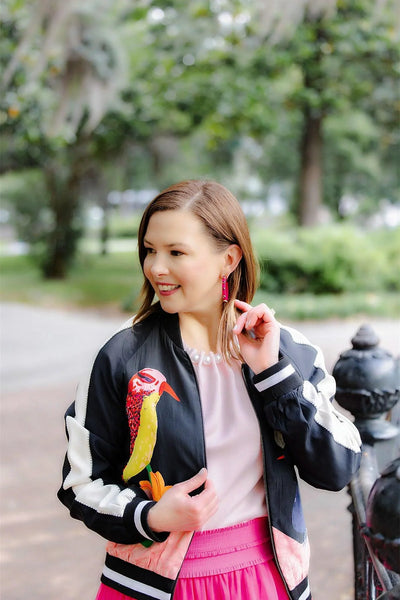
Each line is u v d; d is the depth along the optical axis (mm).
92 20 5547
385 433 1890
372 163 22312
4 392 6969
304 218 16156
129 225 40094
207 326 1438
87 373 1388
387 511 927
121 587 1314
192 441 1305
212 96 14461
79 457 1341
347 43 13195
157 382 1335
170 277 1345
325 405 1340
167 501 1229
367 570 1649
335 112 15445
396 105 15172
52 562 3332
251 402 1372
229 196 1398
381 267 13359
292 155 21875
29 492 4254
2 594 2998
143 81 14414
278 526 1329
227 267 1402
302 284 13102
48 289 16641
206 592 1299
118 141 16469
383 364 1896
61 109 6820
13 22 7566
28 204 20328
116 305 14172
